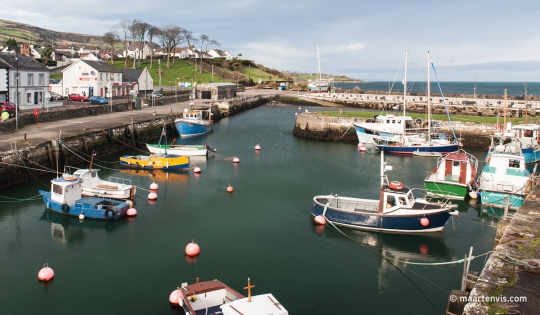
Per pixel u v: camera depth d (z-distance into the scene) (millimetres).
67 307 16141
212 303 14742
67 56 130750
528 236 15469
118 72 75062
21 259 19906
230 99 92062
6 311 15781
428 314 16219
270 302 13273
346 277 18828
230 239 22531
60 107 53750
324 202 25938
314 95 105125
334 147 51094
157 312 15891
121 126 44812
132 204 27312
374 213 23406
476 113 79375
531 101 79188
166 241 22156
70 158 35969
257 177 35562
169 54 148000
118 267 19250
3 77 45062
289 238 22781
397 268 19719
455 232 23797
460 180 30812
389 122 51719
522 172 28453
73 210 25312
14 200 27578
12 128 37875
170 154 39844
